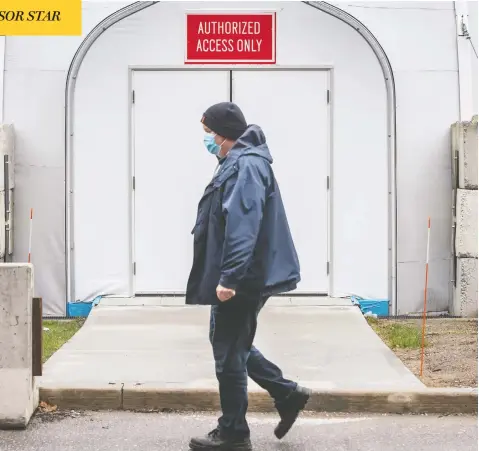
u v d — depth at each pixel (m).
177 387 6.80
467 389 6.80
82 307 10.57
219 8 10.44
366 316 10.22
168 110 10.52
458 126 10.30
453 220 10.52
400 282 10.62
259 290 5.40
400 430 6.32
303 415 6.65
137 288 10.63
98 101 10.50
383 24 10.54
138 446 5.94
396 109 10.55
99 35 10.45
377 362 7.89
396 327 9.77
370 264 10.62
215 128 5.65
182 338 8.81
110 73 10.48
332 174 10.56
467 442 6.05
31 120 10.46
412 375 7.40
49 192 10.49
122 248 10.59
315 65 10.50
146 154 10.55
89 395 6.72
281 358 8.05
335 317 9.75
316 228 10.61
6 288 6.20
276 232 5.46
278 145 10.55
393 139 10.53
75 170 10.53
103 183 10.55
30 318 6.28
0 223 9.96
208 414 6.66
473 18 10.65
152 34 10.46
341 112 10.55
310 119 10.55
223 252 5.27
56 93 10.45
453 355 8.21
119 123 10.52
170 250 10.62
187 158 10.56
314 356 8.13
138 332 9.07
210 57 10.46
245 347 5.50
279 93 10.54
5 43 10.44
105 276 10.59
